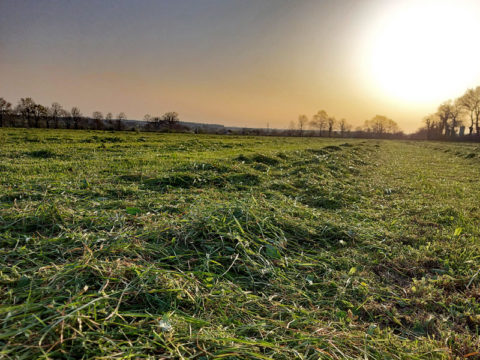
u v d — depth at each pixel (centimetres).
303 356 186
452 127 7219
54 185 506
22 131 2567
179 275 255
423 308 255
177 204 445
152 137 2498
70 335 174
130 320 205
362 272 305
